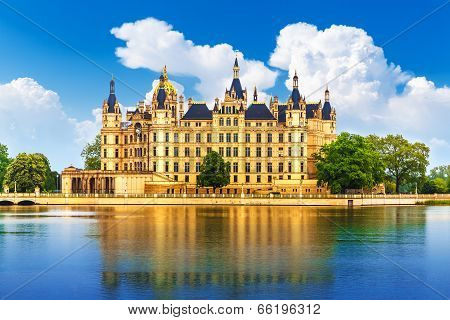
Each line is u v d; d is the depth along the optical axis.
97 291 62.59
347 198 192.75
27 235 103.44
